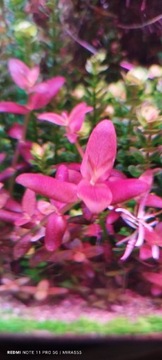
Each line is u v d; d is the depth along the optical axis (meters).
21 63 0.20
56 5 0.24
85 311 0.14
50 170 0.20
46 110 0.22
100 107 0.21
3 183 0.20
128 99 0.21
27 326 0.13
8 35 0.24
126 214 0.17
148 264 0.17
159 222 0.17
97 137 0.15
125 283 0.16
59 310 0.14
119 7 0.25
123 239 0.17
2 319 0.13
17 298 0.15
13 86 0.22
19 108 0.19
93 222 0.17
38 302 0.14
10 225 0.18
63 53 0.24
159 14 0.25
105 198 0.15
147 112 0.19
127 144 0.21
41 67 0.23
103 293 0.15
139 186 0.15
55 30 0.24
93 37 0.25
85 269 0.16
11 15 0.24
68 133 0.19
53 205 0.17
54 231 0.16
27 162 0.21
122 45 0.25
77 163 0.20
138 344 0.12
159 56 0.25
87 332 0.12
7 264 0.16
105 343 0.12
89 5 0.24
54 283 0.16
